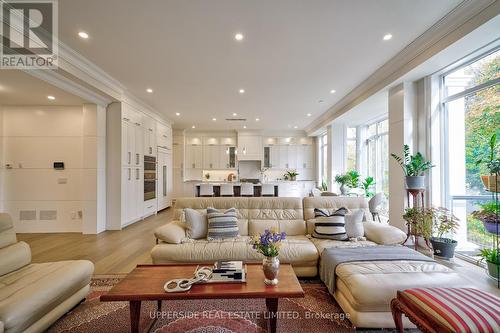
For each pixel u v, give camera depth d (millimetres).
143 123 5809
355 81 4406
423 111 3627
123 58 3438
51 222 4695
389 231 2684
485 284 2410
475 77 3039
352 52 3320
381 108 5227
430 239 3215
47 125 4734
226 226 2893
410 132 3744
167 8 2371
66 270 1973
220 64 3646
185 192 8953
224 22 2613
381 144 6281
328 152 7039
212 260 2473
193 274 1840
